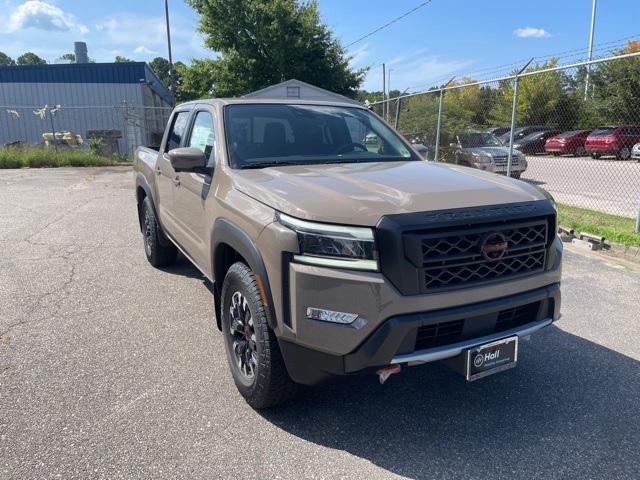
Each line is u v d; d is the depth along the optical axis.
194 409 3.05
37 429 2.82
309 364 2.61
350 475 2.51
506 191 2.89
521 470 2.56
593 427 2.93
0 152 18.83
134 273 5.69
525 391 3.32
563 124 16.58
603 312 4.68
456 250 2.54
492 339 2.69
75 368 3.53
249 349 3.10
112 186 13.05
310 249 2.52
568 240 7.28
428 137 14.82
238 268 3.06
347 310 2.46
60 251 6.57
